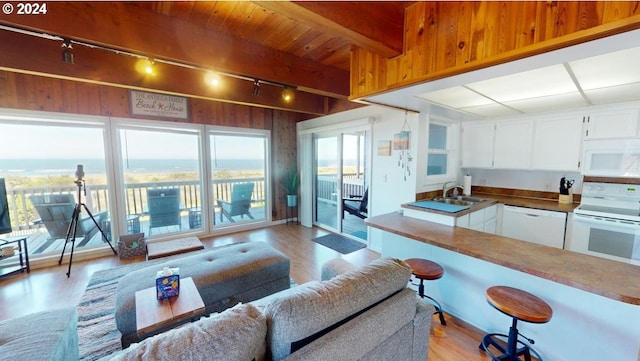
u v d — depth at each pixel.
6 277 2.94
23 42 2.05
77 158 3.51
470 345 1.88
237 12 1.83
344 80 2.97
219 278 2.16
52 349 1.15
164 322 1.51
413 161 3.25
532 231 3.07
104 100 3.54
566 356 1.61
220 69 2.15
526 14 1.18
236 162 4.93
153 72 2.18
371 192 3.88
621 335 1.41
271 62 2.41
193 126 4.30
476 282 2.04
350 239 4.39
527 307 1.48
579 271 1.40
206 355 0.80
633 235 2.40
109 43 1.71
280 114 5.32
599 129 2.72
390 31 1.59
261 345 0.96
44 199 3.28
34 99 3.10
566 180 3.17
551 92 2.15
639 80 1.80
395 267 1.38
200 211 4.57
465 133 3.81
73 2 1.62
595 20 1.01
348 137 4.62
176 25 1.92
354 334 1.08
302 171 5.35
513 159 3.37
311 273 3.12
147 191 4.06
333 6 1.31
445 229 2.26
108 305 2.40
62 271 3.11
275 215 5.43
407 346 1.36
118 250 3.49
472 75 1.50
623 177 2.73
